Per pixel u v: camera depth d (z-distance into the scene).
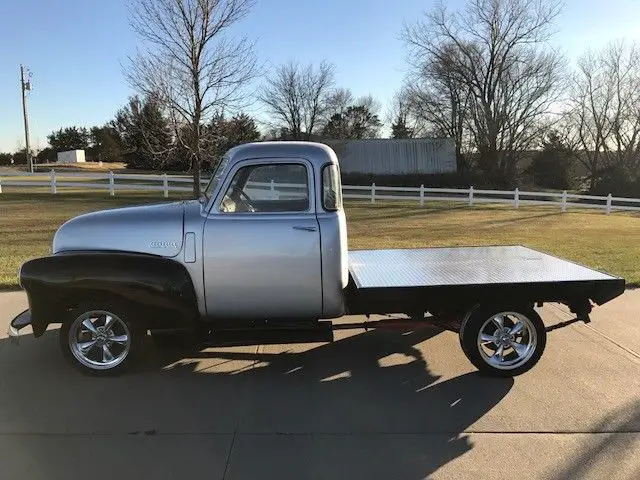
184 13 16.45
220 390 4.49
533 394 4.42
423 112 49.09
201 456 3.49
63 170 55.44
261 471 3.32
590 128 48.06
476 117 47.06
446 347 5.56
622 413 4.08
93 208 19.05
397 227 15.95
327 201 4.66
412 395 4.41
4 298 7.23
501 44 45.50
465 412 4.11
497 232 14.80
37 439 3.69
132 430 3.82
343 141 48.56
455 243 12.23
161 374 4.82
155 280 4.53
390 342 5.70
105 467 3.36
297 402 4.28
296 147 4.67
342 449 3.58
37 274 4.53
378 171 48.28
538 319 4.73
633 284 7.95
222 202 4.65
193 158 18.20
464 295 4.69
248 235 4.58
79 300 4.67
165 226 4.65
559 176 49.03
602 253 10.88
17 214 17.23
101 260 4.54
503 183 45.06
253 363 5.10
